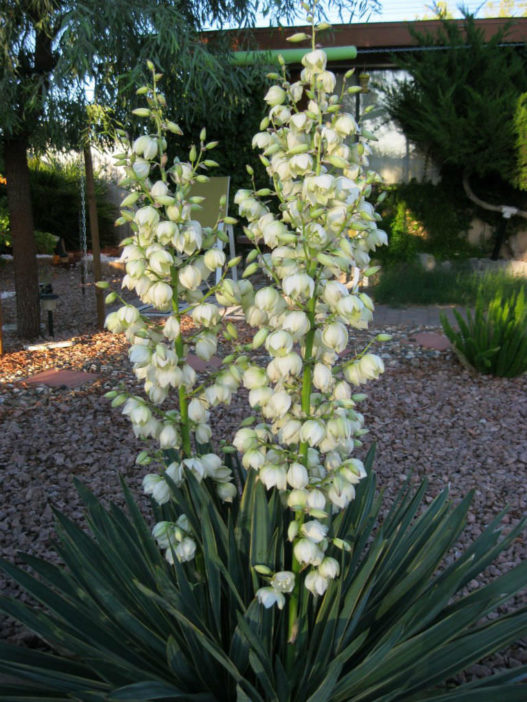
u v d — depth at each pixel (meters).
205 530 1.24
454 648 1.24
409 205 8.01
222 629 1.39
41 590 1.38
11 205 4.86
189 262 1.16
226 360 1.21
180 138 7.26
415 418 3.38
